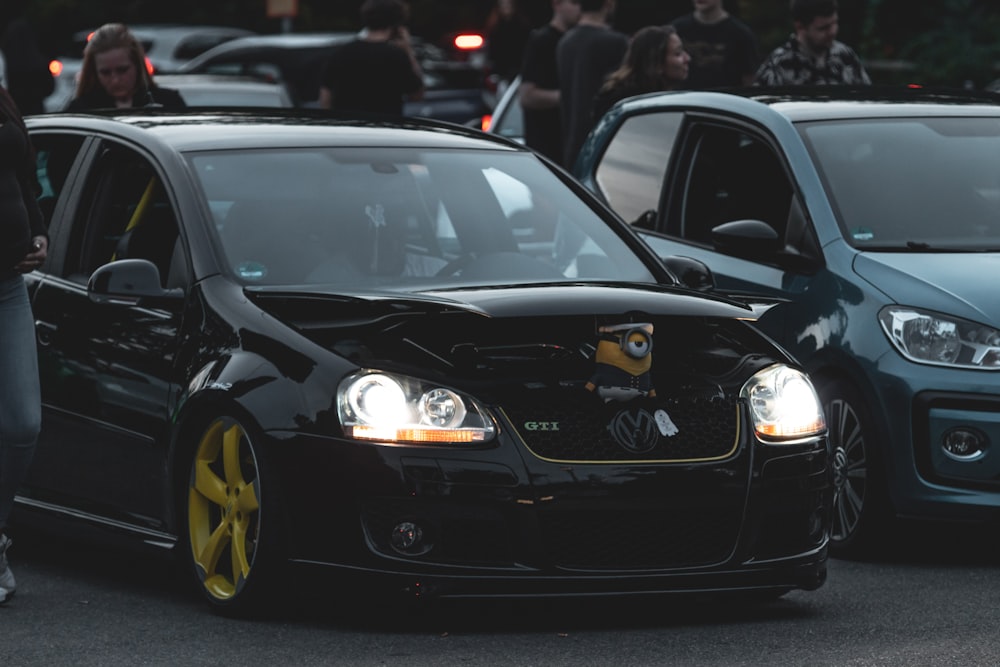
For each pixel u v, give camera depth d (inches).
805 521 418.0
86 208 485.7
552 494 387.9
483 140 504.4
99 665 370.6
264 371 404.5
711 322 441.1
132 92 683.4
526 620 413.1
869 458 506.9
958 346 498.0
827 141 572.1
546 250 470.0
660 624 412.2
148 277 439.5
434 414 389.4
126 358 446.3
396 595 387.5
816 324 526.9
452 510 385.7
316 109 526.3
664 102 642.2
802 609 432.8
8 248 413.1
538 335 422.3
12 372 422.9
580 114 876.0
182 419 421.1
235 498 410.9
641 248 477.4
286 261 442.6
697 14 904.3
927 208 552.4
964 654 383.6
